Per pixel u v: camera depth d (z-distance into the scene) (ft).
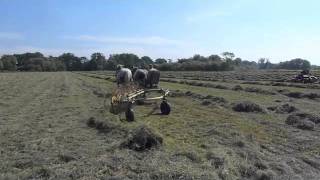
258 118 66.54
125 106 62.08
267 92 121.60
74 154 38.96
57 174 32.32
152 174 32.89
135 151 39.81
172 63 499.92
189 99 99.76
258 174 34.40
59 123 58.85
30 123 58.75
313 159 40.68
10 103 88.22
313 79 178.50
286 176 35.17
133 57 570.05
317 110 79.92
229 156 39.04
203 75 285.84
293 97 111.04
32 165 35.35
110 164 35.12
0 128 54.08
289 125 59.36
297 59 650.84
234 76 258.98
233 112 74.08
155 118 64.13
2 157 37.83
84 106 81.82
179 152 39.27
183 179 32.04
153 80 69.67
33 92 123.85
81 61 641.40
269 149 44.09
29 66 604.90
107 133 50.29
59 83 182.80
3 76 271.69
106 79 220.43
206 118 65.31
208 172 33.47
